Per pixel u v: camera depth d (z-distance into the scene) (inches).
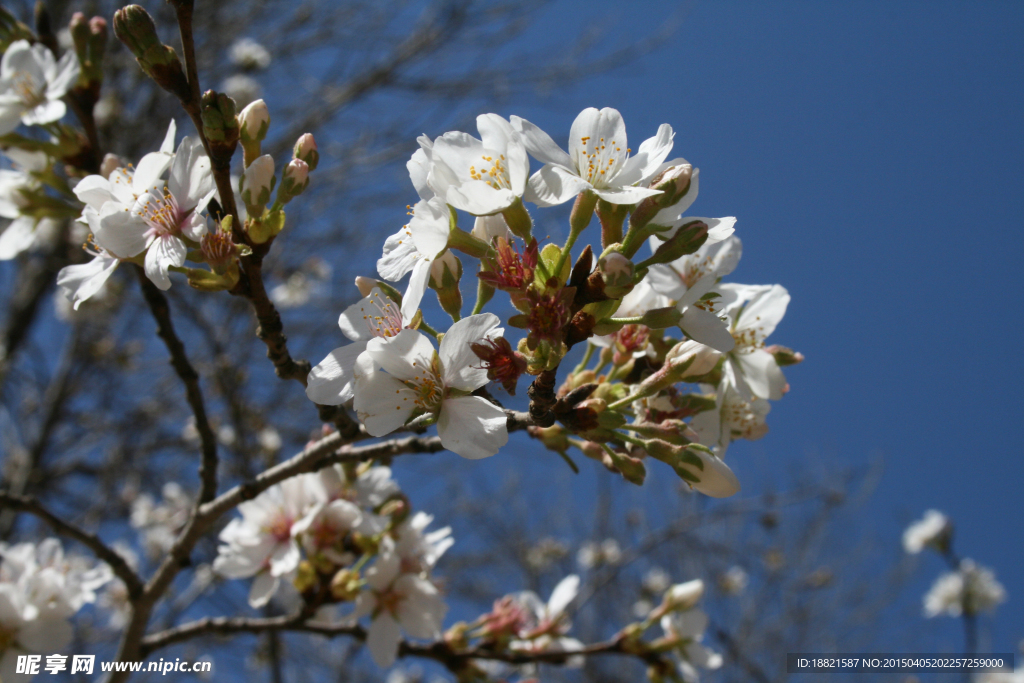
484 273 13.9
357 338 14.5
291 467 16.4
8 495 16.9
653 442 14.5
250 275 15.1
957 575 41.2
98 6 44.4
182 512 36.9
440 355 14.0
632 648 19.3
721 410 15.9
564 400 14.3
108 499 39.5
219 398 41.2
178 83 15.2
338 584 18.2
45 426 38.2
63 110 17.5
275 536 18.3
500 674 23.8
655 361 15.7
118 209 15.1
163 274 14.8
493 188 14.2
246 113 15.3
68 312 43.4
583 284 14.0
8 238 17.8
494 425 13.9
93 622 37.3
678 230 14.1
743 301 16.3
